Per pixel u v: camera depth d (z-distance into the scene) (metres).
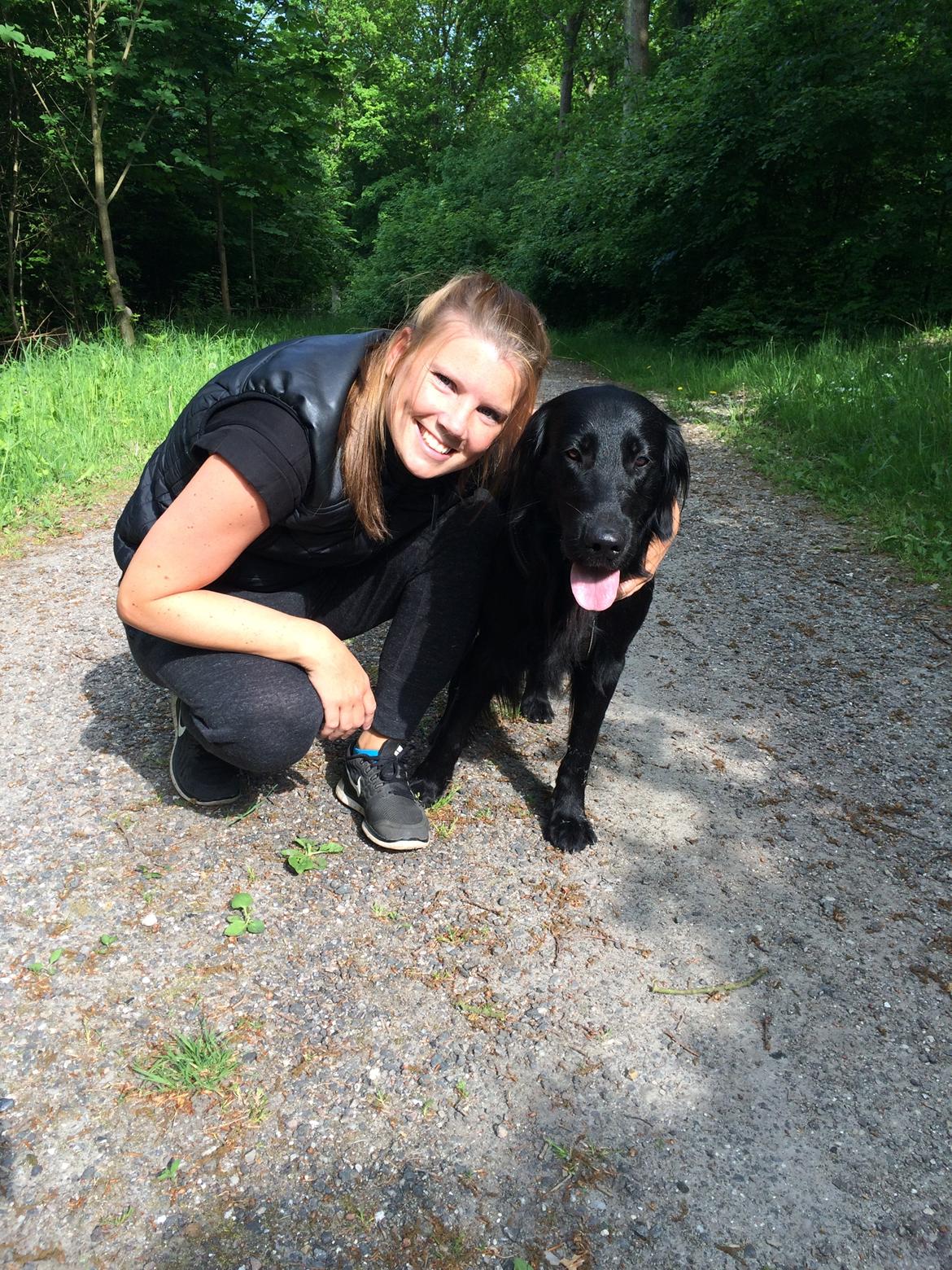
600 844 2.22
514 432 1.90
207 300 15.07
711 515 4.87
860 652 3.30
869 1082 1.60
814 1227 1.34
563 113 22.88
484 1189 1.36
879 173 10.85
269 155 12.41
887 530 4.42
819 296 10.60
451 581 2.06
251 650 1.78
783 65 10.15
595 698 2.19
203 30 10.78
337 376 1.66
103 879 1.94
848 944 1.93
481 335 1.60
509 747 2.67
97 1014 1.61
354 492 1.73
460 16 29.70
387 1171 1.38
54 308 12.28
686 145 11.48
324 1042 1.60
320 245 18.19
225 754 1.89
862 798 2.45
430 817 2.29
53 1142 1.38
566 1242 1.30
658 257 12.53
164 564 1.65
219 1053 1.54
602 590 1.98
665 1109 1.52
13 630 3.18
